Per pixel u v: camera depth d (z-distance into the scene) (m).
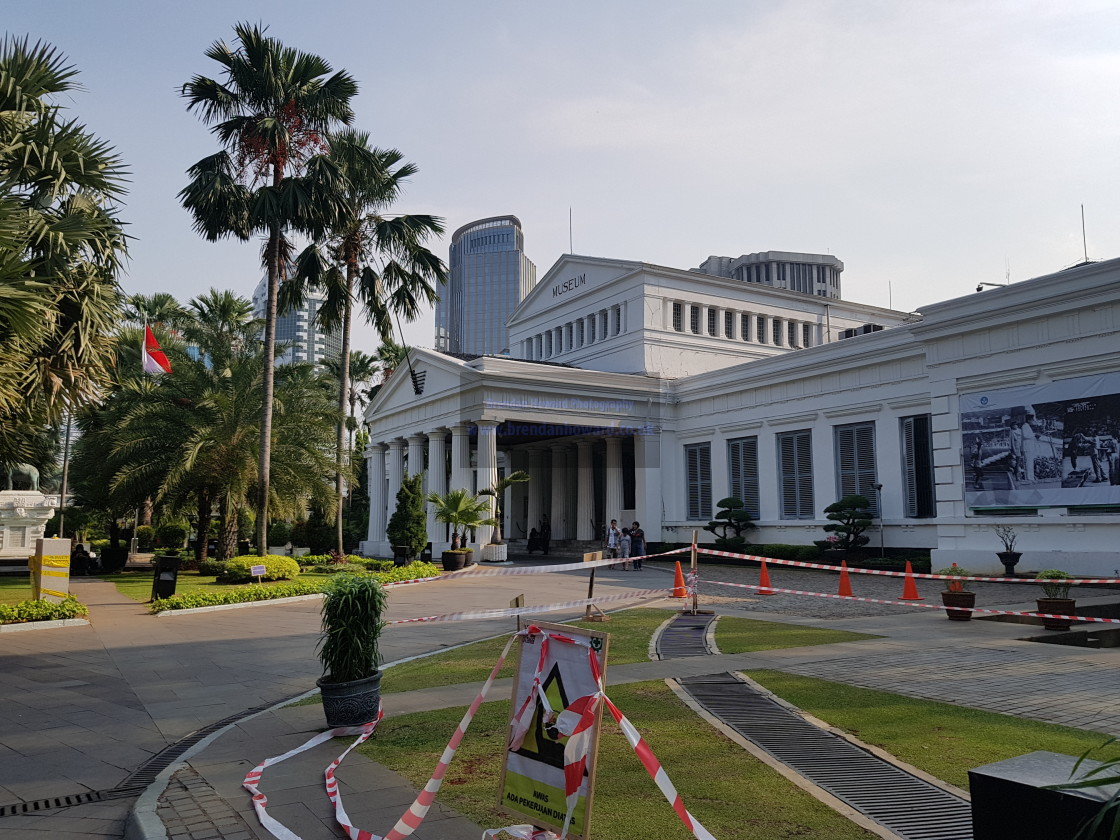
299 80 25.27
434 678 9.41
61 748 7.12
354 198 28.88
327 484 28.62
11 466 19.30
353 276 30.09
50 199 14.28
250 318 41.53
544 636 4.41
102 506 32.19
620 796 5.11
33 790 6.00
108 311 14.93
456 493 29.83
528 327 49.56
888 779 5.48
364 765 6.01
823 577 25.48
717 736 6.54
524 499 48.31
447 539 36.31
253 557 23.59
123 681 9.99
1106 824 2.74
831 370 29.73
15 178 13.69
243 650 12.24
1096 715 7.27
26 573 29.94
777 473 32.12
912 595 17.75
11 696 9.18
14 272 11.53
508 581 24.41
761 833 4.49
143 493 27.97
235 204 24.50
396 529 29.58
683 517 36.88
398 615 15.70
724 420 35.00
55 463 28.14
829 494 29.70
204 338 34.38
